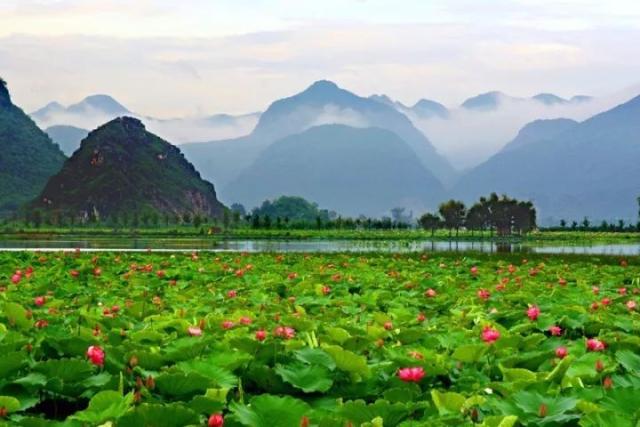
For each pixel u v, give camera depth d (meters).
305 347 9.63
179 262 30.64
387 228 171.00
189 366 8.29
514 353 9.94
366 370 8.39
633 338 10.46
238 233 141.88
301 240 119.44
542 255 47.38
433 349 10.58
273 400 6.96
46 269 26.34
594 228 185.38
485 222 159.25
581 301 16.30
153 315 13.53
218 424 6.35
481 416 7.22
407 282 20.30
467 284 21.05
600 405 7.16
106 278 21.80
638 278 23.66
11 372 7.96
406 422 6.73
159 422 6.49
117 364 8.58
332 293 18.12
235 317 12.74
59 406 8.11
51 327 10.63
